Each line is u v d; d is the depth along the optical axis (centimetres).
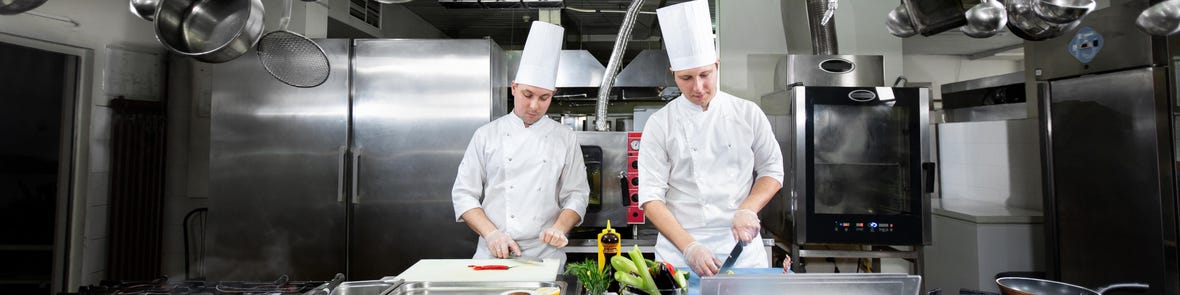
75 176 251
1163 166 212
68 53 247
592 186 244
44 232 243
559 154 198
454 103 250
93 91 256
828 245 259
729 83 340
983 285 265
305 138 250
